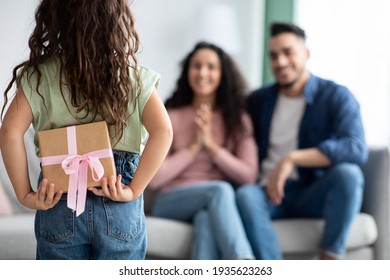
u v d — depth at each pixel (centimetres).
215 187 414
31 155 426
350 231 432
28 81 229
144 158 232
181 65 472
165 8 603
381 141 571
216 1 627
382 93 571
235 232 397
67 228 233
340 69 591
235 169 445
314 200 439
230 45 621
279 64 455
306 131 454
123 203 236
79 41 225
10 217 393
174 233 404
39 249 241
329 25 597
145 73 236
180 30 609
